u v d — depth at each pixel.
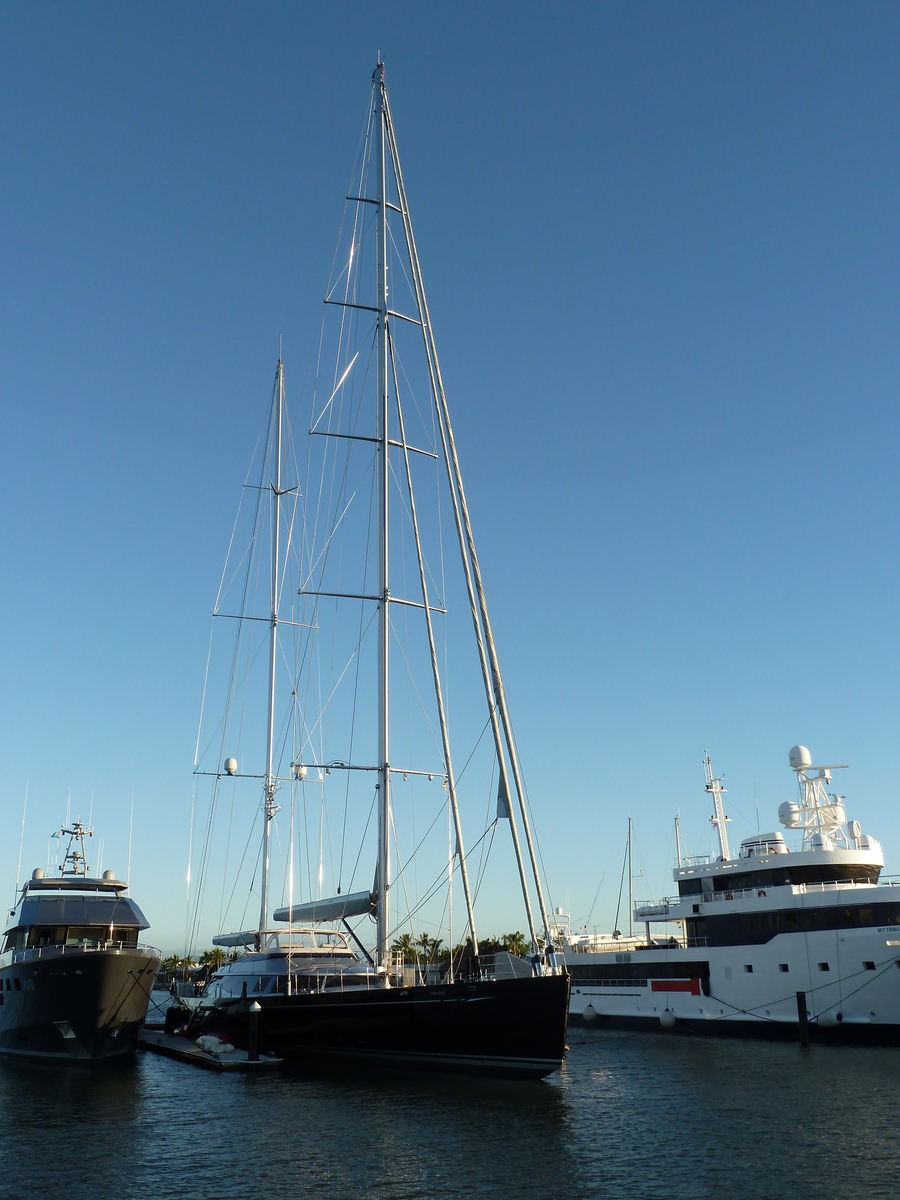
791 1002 43.22
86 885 38.19
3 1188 19.50
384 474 33.06
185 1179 20.00
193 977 48.59
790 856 46.50
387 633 32.06
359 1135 23.69
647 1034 48.59
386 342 33.91
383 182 35.03
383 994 30.66
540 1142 23.05
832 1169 20.73
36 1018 34.41
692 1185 19.55
